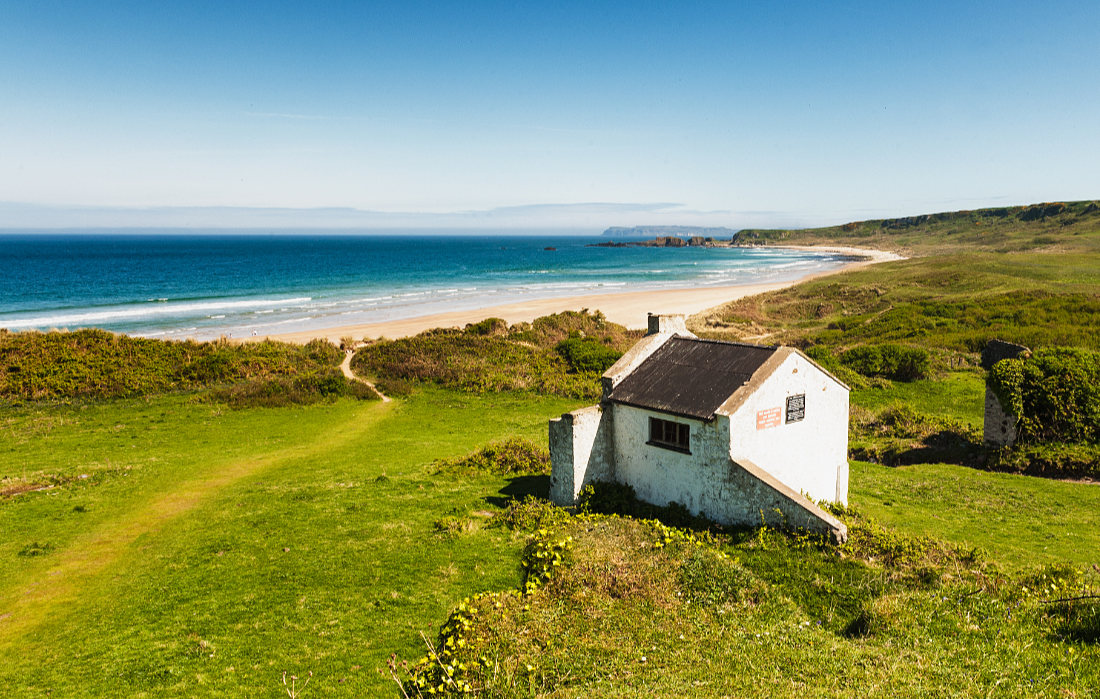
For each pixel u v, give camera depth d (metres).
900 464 26.86
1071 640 10.84
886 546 15.38
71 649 13.21
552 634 12.22
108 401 35.75
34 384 35.75
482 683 10.77
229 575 16.20
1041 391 25.30
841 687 9.79
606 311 83.56
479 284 122.00
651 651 11.53
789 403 18.94
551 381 40.50
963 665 10.27
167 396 37.19
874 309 76.62
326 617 14.12
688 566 14.68
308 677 12.03
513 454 25.66
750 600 13.34
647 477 19.80
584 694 10.04
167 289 109.62
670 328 22.50
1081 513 19.73
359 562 16.67
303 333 65.75
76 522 19.81
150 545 18.27
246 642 13.29
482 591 14.96
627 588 13.84
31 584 16.02
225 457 27.14
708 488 17.98
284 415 34.31
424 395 38.66
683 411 18.31
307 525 19.30
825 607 13.10
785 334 64.81
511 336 52.59
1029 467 24.45
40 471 24.55
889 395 36.22
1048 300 57.94
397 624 13.77
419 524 19.19
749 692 9.79
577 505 19.89
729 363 19.83
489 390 39.53
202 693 11.67
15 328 66.75
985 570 14.48
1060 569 13.65
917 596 12.93
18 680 12.20
